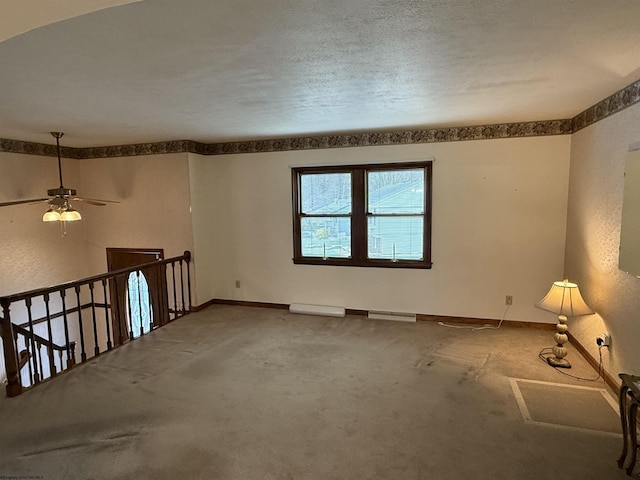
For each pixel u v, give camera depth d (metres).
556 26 1.85
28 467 2.23
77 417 2.74
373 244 4.91
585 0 1.60
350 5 1.60
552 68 2.45
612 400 2.90
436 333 4.36
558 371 3.39
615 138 3.04
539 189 4.23
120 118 3.67
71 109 3.29
